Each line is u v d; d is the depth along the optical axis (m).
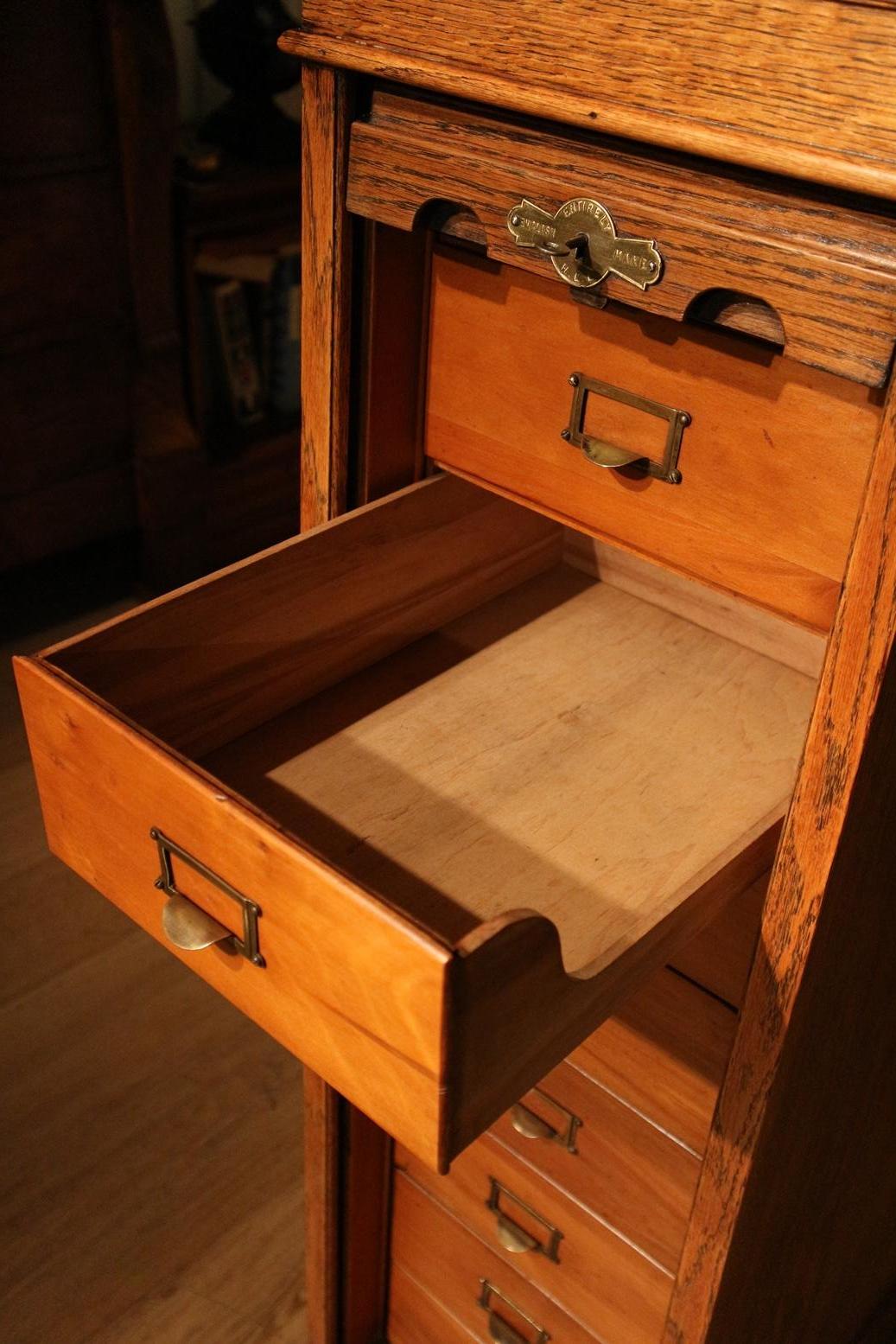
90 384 2.15
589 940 0.77
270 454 2.47
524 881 0.81
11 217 1.93
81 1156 1.49
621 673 1.01
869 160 0.57
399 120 0.77
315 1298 1.29
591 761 0.92
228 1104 1.56
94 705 0.73
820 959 0.76
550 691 0.99
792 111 0.58
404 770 0.90
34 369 2.06
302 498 0.97
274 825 0.65
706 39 0.60
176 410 2.27
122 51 1.90
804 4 0.56
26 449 2.12
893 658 0.63
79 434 2.18
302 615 0.92
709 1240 0.90
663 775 0.91
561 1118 1.04
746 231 0.64
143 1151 1.50
